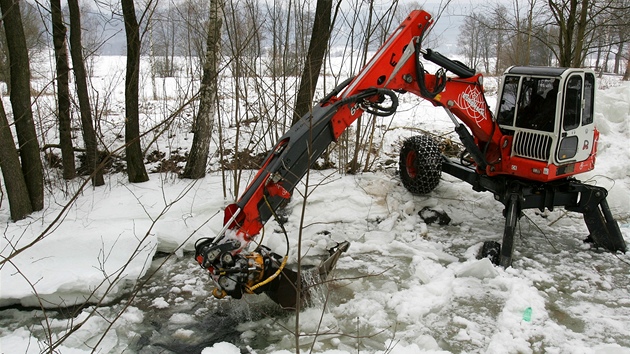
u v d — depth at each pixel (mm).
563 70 5867
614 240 6332
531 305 5027
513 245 5895
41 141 8789
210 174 8086
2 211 6750
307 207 7086
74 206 6750
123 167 8531
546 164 5930
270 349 4480
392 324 4855
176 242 6160
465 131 6305
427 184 7320
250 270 4445
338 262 6086
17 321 4902
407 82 5836
